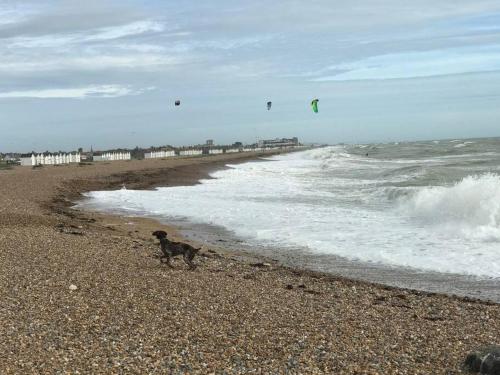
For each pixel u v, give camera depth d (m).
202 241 15.97
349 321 7.94
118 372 5.60
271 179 41.34
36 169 55.34
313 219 19.31
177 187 35.75
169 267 11.38
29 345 6.29
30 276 9.77
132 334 6.89
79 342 6.49
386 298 9.61
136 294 8.92
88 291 8.95
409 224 17.64
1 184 32.75
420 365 6.12
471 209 17.39
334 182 35.53
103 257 11.96
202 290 9.48
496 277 11.25
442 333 7.46
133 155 116.62
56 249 12.59
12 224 16.77
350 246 14.58
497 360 5.78
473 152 73.12
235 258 13.44
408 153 82.94
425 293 10.10
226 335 7.02
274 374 5.73
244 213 21.36
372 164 57.59
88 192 32.66
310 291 9.93
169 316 7.77
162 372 5.66
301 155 112.00
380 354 6.48
